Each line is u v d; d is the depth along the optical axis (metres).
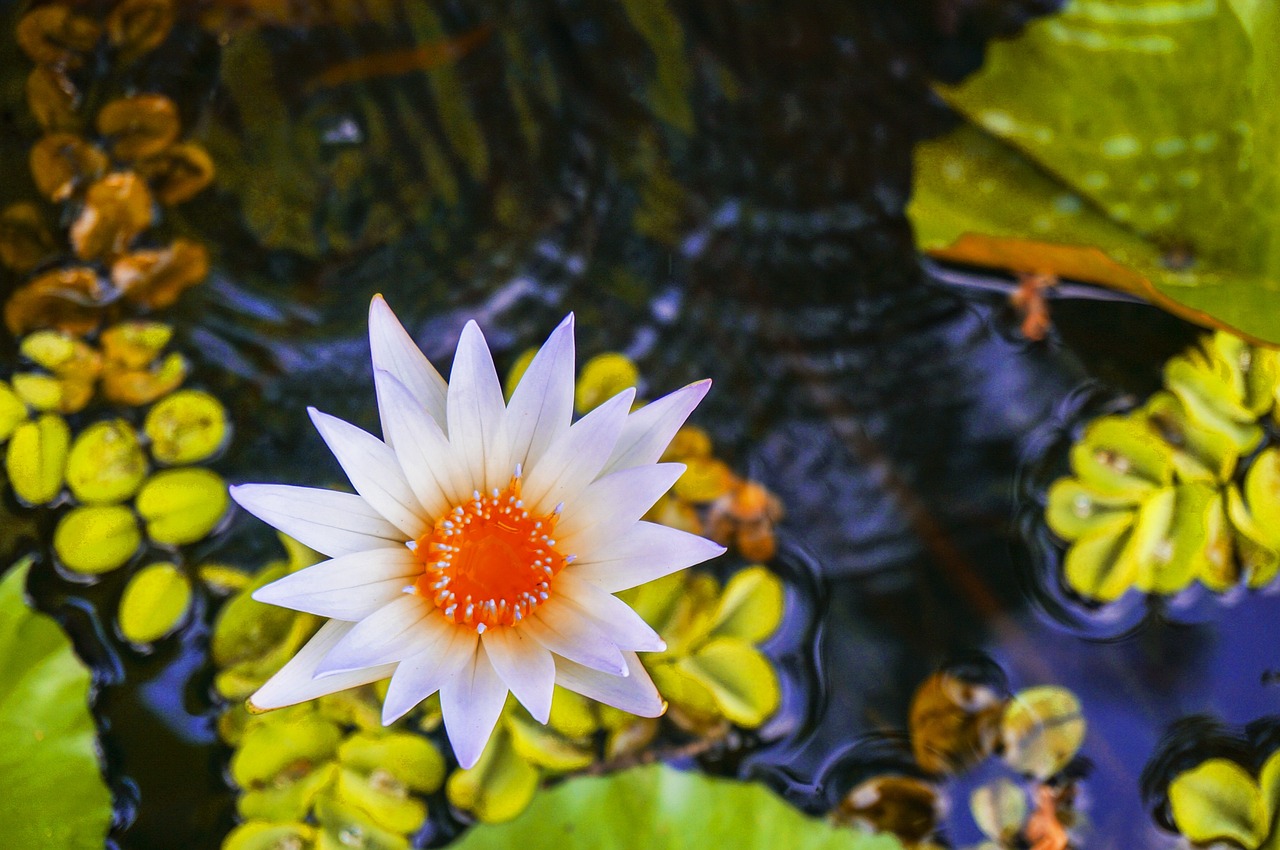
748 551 0.96
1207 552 0.95
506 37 0.99
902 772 0.93
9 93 0.98
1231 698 0.94
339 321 0.97
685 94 0.99
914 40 0.99
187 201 0.98
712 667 0.94
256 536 0.95
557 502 0.93
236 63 0.99
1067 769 0.93
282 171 0.98
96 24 0.98
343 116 0.99
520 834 0.92
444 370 0.97
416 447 0.92
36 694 0.93
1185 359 0.96
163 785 0.93
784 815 0.92
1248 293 0.95
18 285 0.97
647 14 1.00
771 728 0.94
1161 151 0.97
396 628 0.91
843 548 0.96
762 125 0.99
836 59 1.00
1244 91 0.96
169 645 0.94
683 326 0.98
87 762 0.93
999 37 0.99
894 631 0.95
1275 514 0.95
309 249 0.98
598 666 0.90
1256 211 0.96
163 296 0.97
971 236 0.98
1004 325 0.97
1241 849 0.92
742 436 0.97
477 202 0.98
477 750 0.90
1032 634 0.95
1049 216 0.97
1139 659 0.94
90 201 0.97
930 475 0.96
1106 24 0.98
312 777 0.93
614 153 0.99
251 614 0.94
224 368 0.97
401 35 0.99
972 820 0.93
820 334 0.98
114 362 0.96
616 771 0.93
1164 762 0.93
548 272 0.98
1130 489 0.95
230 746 0.93
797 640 0.95
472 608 0.92
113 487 0.95
